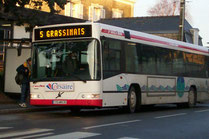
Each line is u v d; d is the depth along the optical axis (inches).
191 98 833.5
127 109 624.7
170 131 401.1
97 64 542.9
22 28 891.4
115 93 576.7
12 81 816.3
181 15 1138.0
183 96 794.8
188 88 816.3
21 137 344.8
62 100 551.8
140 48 650.8
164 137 358.6
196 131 406.3
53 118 531.5
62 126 430.6
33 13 755.4
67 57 557.6
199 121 507.8
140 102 648.4
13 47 818.2
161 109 774.5
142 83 650.8
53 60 566.9
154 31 1581.0
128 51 617.0
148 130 403.9
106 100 556.1
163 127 434.0
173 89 753.0
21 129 403.9
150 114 618.8
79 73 546.6
